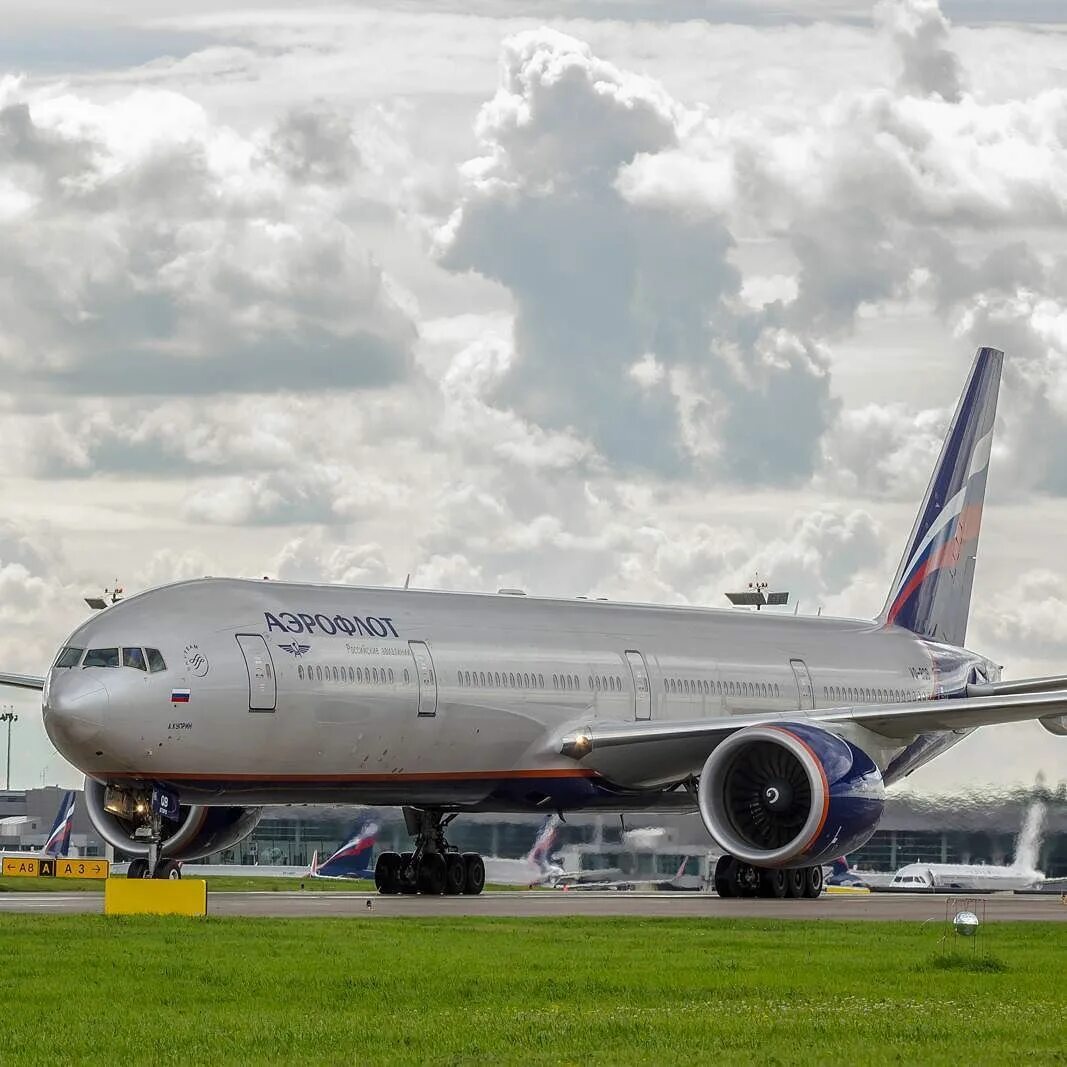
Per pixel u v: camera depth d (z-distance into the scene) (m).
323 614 149.62
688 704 177.12
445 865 166.12
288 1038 61.19
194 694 138.50
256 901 144.50
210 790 142.12
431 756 155.00
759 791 154.75
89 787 157.88
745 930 109.06
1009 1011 69.25
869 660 199.62
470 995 72.81
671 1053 58.88
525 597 171.88
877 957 89.94
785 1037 62.59
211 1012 67.56
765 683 185.88
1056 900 167.12
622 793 169.12
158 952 87.31
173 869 161.38
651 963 85.44
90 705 135.25
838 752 148.25
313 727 145.38
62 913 119.62
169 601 143.12
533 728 162.25
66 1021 64.94
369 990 73.69
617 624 176.00
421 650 154.38
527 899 156.38
